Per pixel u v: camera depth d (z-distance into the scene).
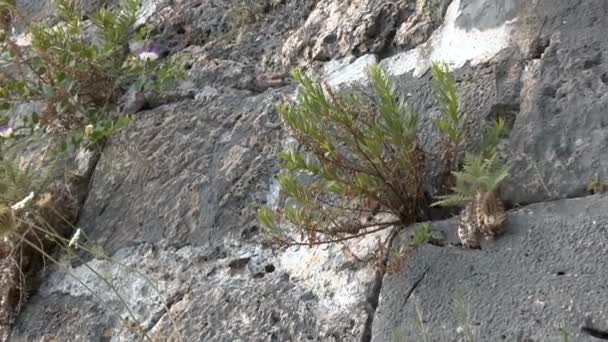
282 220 2.51
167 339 2.43
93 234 2.86
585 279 1.92
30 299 2.82
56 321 2.70
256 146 2.73
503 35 2.40
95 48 3.10
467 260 2.11
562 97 2.21
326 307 2.25
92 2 3.72
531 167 2.16
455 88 2.39
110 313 2.62
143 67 3.12
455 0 2.58
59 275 2.83
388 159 2.29
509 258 2.05
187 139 2.89
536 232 2.05
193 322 2.42
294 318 2.28
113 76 3.13
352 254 2.23
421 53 2.58
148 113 3.06
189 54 3.21
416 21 2.67
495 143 2.21
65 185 2.99
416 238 2.17
